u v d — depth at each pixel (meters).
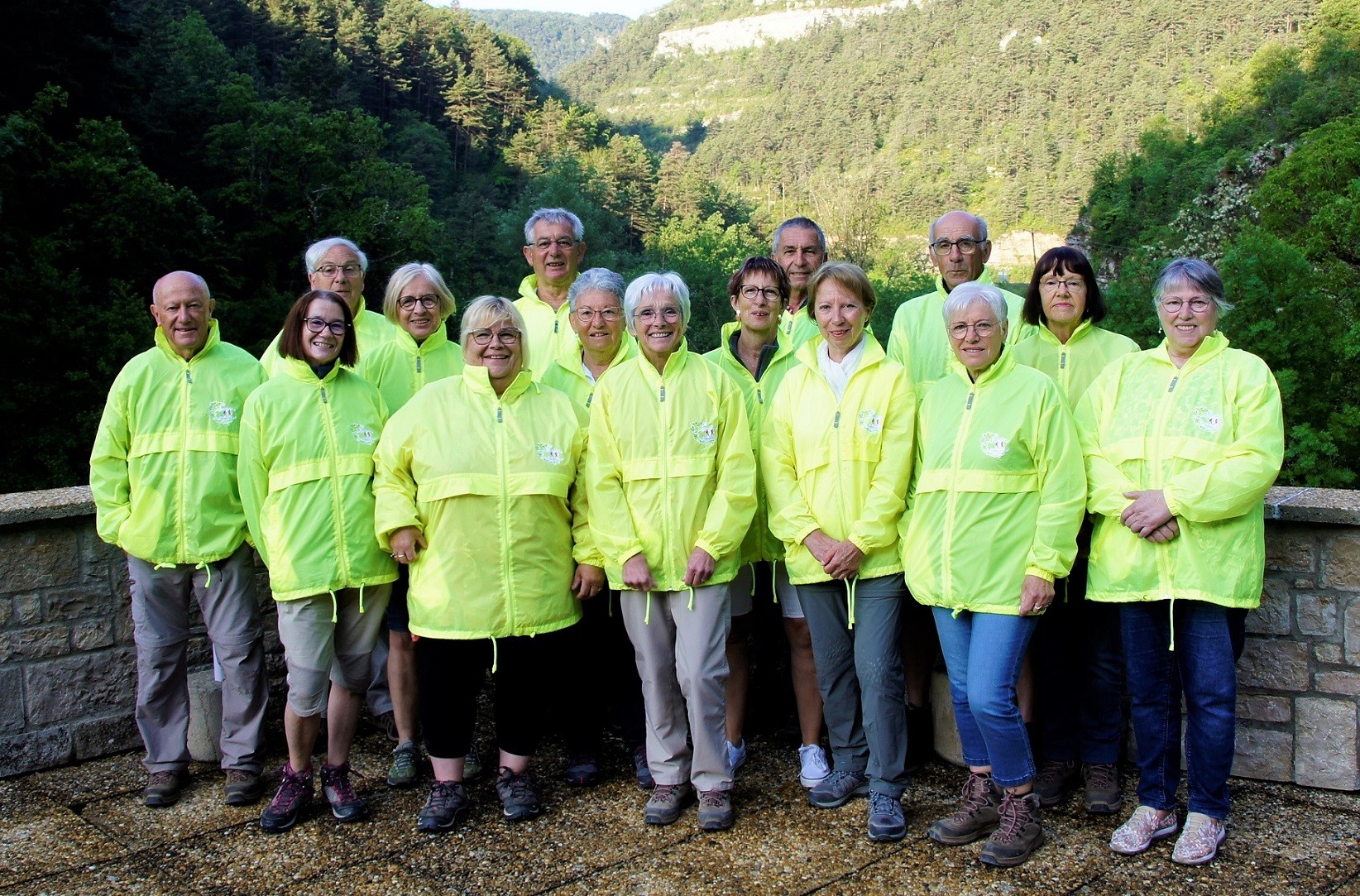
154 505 3.15
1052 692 3.07
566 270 3.96
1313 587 3.12
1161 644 2.76
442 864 2.78
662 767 3.01
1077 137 114.19
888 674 2.92
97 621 3.66
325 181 32.50
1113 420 2.85
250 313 27.39
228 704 3.23
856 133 138.62
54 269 21.28
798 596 3.10
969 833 2.81
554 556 3.02
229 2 75.06
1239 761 3.24
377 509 2.95
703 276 38.16
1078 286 3.13
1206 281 2.71
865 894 2.56
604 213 51.62
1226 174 35.84
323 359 3.07
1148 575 2.71
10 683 3.48
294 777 3.06
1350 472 19.17
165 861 2.85
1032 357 3.24
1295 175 26.77
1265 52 57.97
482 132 87.19
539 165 82.81
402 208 35.44
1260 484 2.58
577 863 2.76
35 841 2.99
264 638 3.74
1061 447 2.74
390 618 3.33
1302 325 20.23
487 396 3.00
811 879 2.65
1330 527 3.09
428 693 2.97
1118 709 3.02
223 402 3.25
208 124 36.81
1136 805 3.04
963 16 168.12
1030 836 2.72
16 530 3.49
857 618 3.00
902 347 3.60
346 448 3.05
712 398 3.02
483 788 3.29
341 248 3.73
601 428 3.03
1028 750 2.73
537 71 125.88
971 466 2.77
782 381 3.16
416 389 3.61
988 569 2.73
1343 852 2.73
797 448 3.05
